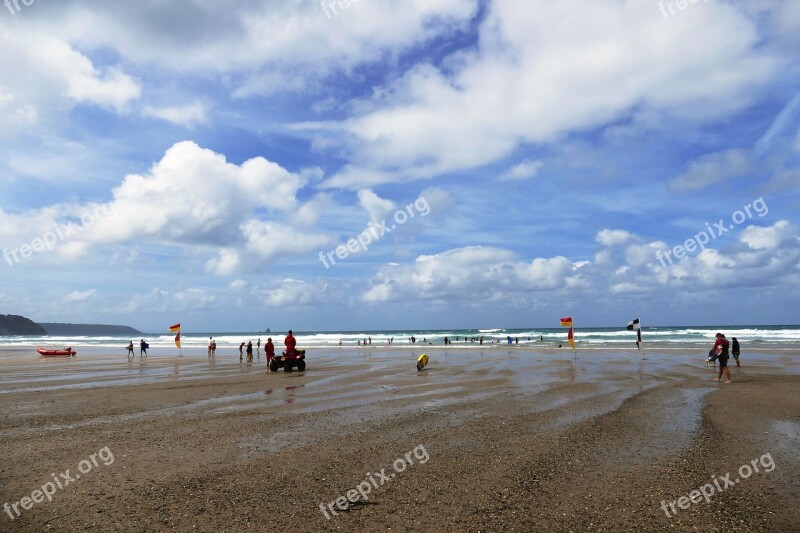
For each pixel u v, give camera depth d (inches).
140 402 570.9
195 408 522.9
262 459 314.8
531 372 914.7
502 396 597.0
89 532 207.0
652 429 396.8
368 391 659.4
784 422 423.5
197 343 3260.3
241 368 1117.7
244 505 235.8
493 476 276.8
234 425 426.0
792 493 249.0
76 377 910.4
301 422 438.0
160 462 309.7
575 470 286.5
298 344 2864.2
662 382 729.6
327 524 213.0
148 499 244.5
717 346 738.2
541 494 247.9
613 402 540.1
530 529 206.5
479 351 1787.6
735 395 587.2
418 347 2255.2
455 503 236.7
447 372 942.4
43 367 1203.2
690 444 346.9
